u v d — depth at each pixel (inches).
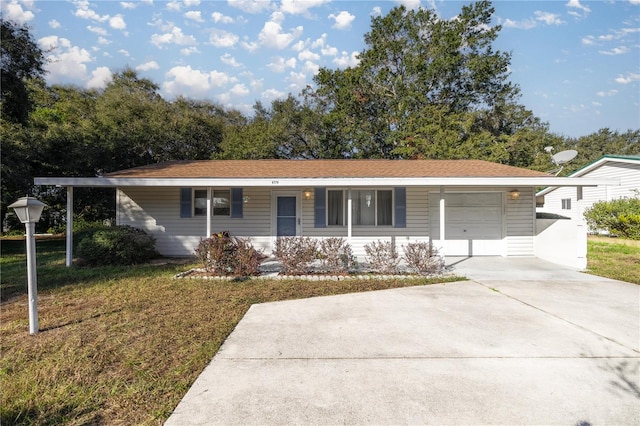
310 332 179.6
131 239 393.1
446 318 201.6
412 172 426.6
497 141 837.2
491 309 219.6
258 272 333.4
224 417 104.6
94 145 676.1
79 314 209.9
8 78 545.6
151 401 114.7
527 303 233.5
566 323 191.2
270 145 859.4
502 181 363.3
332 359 146.0
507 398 114.3
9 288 277.1
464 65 885.8
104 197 747.4
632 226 554.9
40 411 109.1
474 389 120.2
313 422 101.3
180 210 451.8
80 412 108.7
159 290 271.7
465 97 906.1
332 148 906.1
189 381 127.6
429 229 452.1
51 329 184.5
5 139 516.1
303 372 134.0
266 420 102.7
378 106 917.2
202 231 454.0
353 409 108.0
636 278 314.7
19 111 586.6
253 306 229.6
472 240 455.8
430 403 111.3
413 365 139.5
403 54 911.7
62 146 647.8
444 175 394.9
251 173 423.5
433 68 843.4
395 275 331.9
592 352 151.6
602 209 613.3
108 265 381.1
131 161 765.3
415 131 808.3
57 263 393.1
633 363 140.9
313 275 330.0
